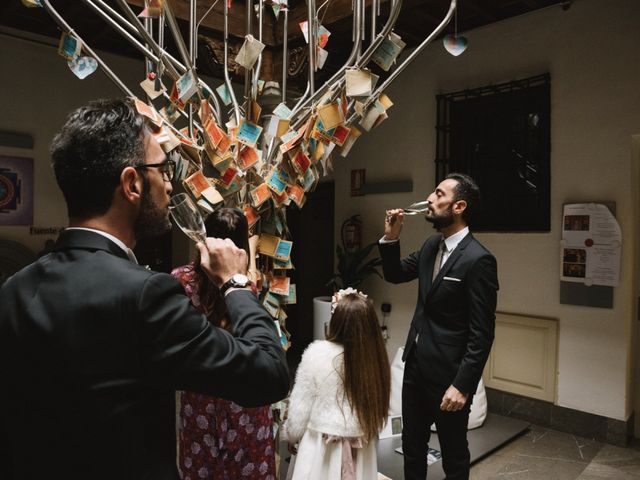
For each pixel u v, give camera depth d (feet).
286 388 2.15
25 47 11.53
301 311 17.79
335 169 14.66
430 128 12.48
